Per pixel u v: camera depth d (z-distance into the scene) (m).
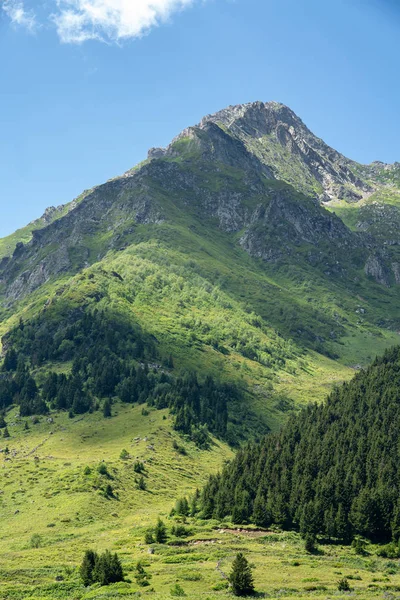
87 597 87.81
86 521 144.12
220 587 91.94
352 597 86.06
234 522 140.00
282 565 107.12
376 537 130.50
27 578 99.69
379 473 144.50
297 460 159.25
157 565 106.50
